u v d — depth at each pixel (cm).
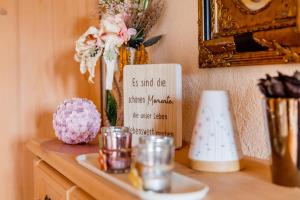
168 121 94
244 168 72
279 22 74
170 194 53
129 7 110
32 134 141
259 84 62
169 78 93
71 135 104
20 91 138
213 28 91
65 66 145
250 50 81
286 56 73
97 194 64
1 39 134
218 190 58
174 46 109
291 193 56
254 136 83
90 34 108
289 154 59
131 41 110
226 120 70
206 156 70
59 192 89
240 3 83
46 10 141
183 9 105
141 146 56
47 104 143
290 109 58
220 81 92
